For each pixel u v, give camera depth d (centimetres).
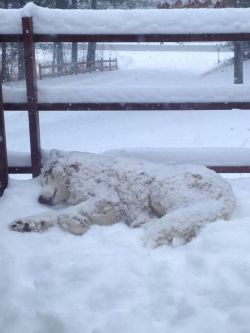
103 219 261
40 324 182
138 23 289
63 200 283
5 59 965
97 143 682
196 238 235
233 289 194
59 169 281
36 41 294
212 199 256
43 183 289
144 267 215
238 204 270
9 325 184
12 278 208
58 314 182
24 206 279
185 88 296
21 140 723
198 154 305
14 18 290
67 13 291
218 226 238
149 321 181
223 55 1489
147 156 305
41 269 220
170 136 693
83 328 178
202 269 210
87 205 261
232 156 304
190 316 183
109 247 236
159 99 298
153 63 1436
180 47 1698
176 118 800
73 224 252
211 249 224
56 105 301
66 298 198
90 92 299
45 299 197
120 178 269
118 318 181
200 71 1241
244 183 304
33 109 297
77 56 1538
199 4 1055
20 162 310
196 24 288
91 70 1433
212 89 295
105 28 290
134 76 1284
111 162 280
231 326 177
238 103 294
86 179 275
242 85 295
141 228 256
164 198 259
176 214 244
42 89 300
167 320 184
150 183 265
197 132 708
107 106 299
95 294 198
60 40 293
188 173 264
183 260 223
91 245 240
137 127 775
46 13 291
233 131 689
